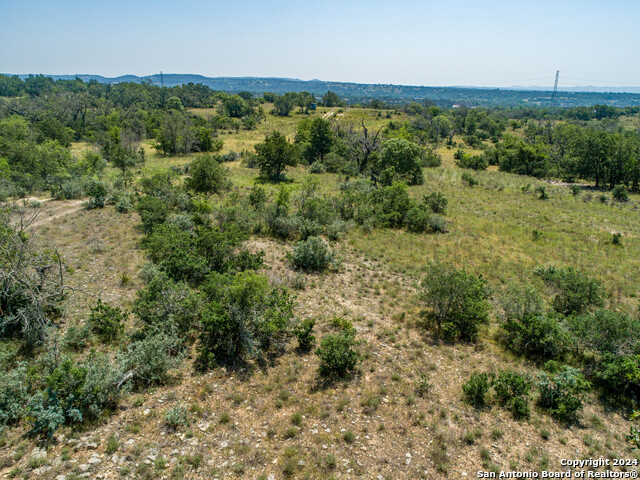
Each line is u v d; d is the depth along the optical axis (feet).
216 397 26.22
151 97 364.38
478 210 93.20
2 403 22.26
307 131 195.42
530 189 125.29
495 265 57.11
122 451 20.83
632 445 24.11
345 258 57.26
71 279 40.98
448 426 24.71
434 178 140.56
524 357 33.81
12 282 30.14
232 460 21.07
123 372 25.91
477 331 37.70
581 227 80.33
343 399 26.58
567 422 25.99
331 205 79.87
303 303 41.42
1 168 85.66
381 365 31.37
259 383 28.09
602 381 31.12
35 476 18.69
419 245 64.85
